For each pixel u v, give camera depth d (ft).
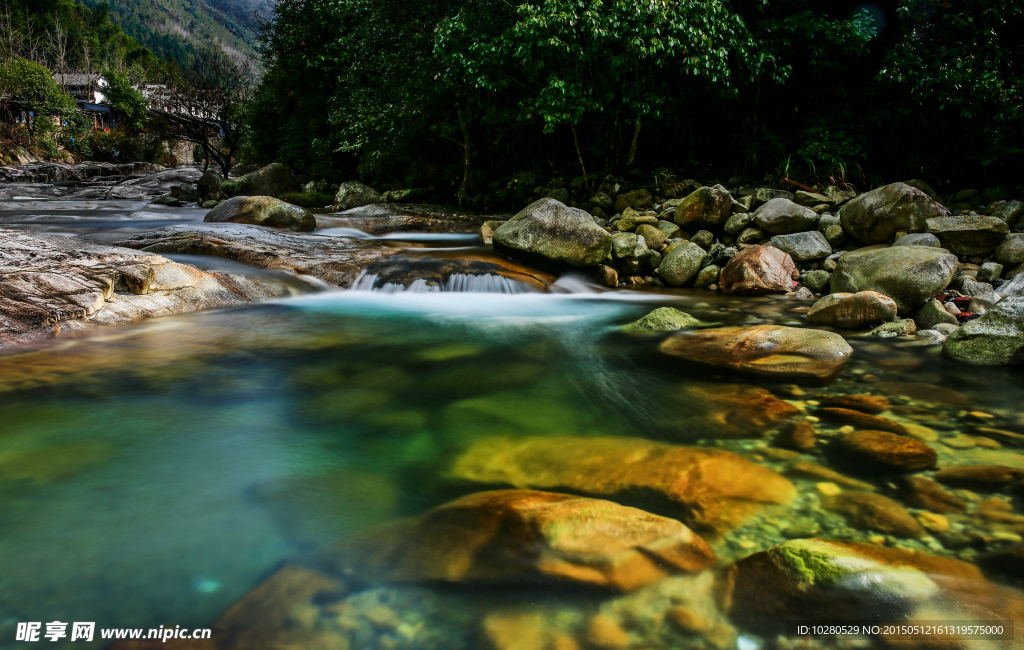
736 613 4.42
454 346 13.16
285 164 61.00
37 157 117.39
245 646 4.18
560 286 20.48
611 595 4.63
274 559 5.26
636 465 6.78
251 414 8.82
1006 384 10.11
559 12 27.94
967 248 18.85
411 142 45.75
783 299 19.01
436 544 5.34
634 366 11.59
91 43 237.45
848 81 32.76
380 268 20.02
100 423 8.35
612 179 34.35
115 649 4.17
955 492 6.23
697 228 24.44
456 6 34.86
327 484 6.67
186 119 76.95
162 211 41.60
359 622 4.41
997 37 25.63
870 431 7.98
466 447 7.66
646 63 31.89
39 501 6.25
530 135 42.96
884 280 15.81
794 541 5.07
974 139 27.89
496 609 4.51
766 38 31.24
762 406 9.13
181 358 11.55
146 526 5.81
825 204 24.66
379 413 8.96
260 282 17.61
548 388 10.21
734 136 35.86
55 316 12.67
